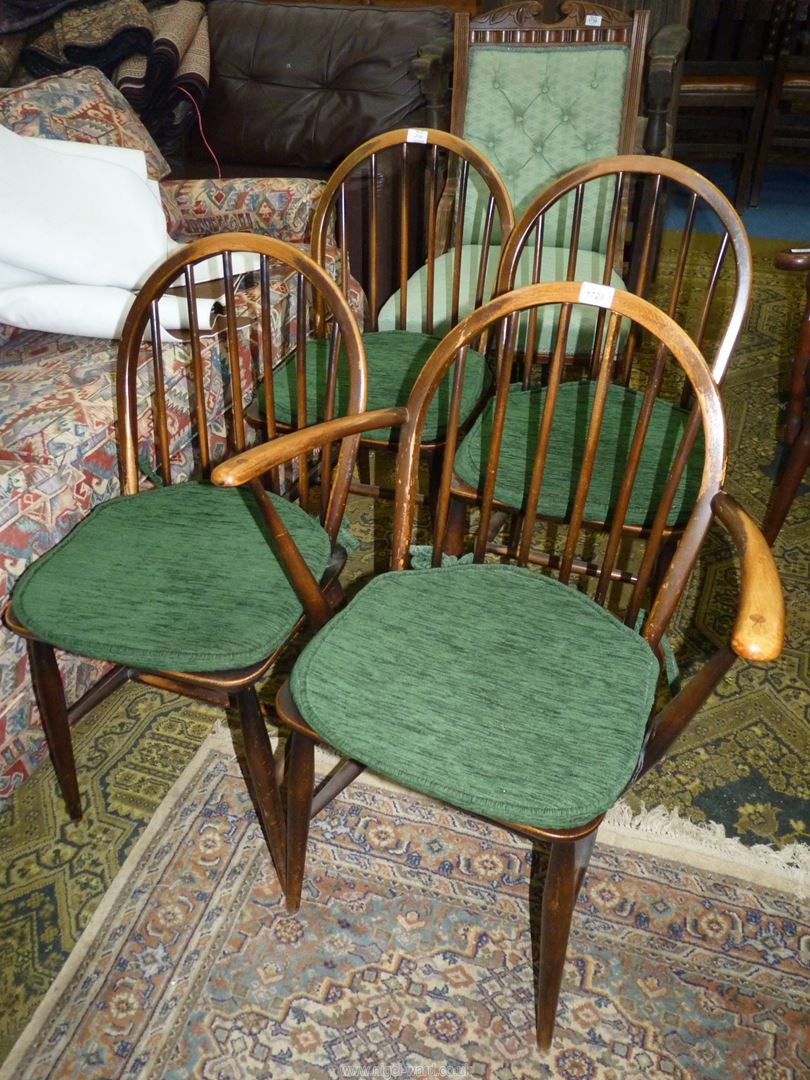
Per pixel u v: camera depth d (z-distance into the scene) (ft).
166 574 3.81
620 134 6.91
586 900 4.15
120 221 5.34
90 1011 3.73
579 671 3.30
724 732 4.98
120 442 4.39
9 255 5.06
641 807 4.57
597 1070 3.55
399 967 3.89
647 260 4.95
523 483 4.39
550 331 5.94
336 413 5.11
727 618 5.75
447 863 4.33
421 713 3.10
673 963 3.90
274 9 9.21
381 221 7.98
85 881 4.23
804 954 3.92
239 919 4.07
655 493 4.27
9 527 4.00
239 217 7.27
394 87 8.77
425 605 3.61
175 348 5.25
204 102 9.34
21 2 8.43
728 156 12.71
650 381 3.42
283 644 3.58
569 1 6.72
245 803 4.58
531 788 2.84
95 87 6.89
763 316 9.52
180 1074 3.54
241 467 3.03
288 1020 3.71
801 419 6.02
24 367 5.21
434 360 3.57
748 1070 3.54
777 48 11.40
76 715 4.11
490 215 5.37
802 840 4.39
